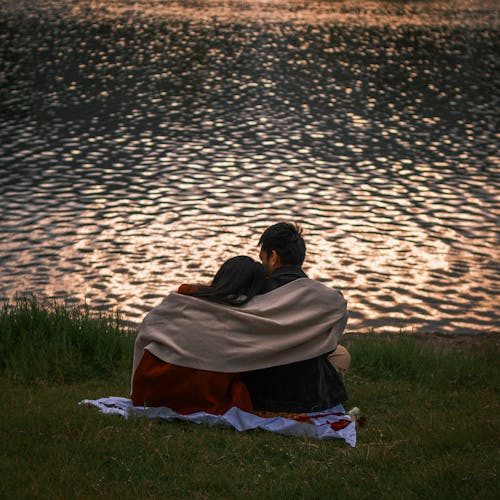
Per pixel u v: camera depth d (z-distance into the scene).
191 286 5.20
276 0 77.88
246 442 4.84
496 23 66.56
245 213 22.25
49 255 18.53
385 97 39.31
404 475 4.54
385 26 62.66
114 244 19.44
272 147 30.02
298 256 5.27
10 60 44.81
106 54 47.38
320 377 5.21
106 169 26.48
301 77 43.25
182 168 26.86
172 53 48.34
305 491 4.28
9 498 4.04
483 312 15.82
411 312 15.72
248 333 5.05
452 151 29.94
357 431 5.30
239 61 46.84
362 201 23.64
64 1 71.56
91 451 4.67
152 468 4.51
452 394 6.42
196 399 5.17
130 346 7.57
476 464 4.61
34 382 6.64
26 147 28.88
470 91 41.00
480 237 20.58
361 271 17.95
